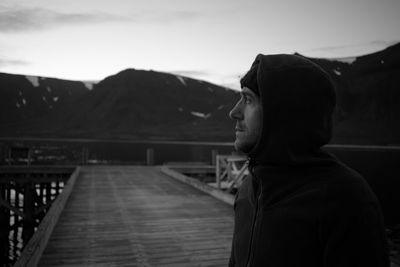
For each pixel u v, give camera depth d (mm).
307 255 754
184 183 12781
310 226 750
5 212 17203
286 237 777
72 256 4621
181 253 4816
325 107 786
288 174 814
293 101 770
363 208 721
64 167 18453
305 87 772
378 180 29281
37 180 18125
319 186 765
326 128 793
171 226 6293
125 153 76750
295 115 773
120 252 4824
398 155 72438
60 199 7926
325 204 742
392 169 39188
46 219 5730
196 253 4824
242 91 882
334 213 727
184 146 124938
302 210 765
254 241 851
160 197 9570
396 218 14953
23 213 16344
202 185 10883
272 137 797
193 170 18375
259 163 873
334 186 749
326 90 782
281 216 795
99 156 65938
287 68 788
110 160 55656
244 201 989
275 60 815
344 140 168250
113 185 12062
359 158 61125
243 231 953
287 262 770
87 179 13906
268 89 786
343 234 716
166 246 5117
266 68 799
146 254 4762
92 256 4637
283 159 792
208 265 4387
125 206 8156
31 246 4258
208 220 6793
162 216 7113
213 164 21719
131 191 10648
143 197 9531
